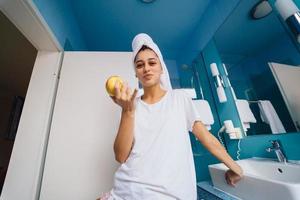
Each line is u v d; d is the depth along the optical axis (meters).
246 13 1.11
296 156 0.88
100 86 1.03
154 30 1.65
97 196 0.84
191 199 0.50
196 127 0.62
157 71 0.63
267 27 1.00
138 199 0.46
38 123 0.93
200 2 1.42
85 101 1.00
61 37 1.14
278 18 0.93
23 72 1.93
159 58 0.66
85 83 1.04
